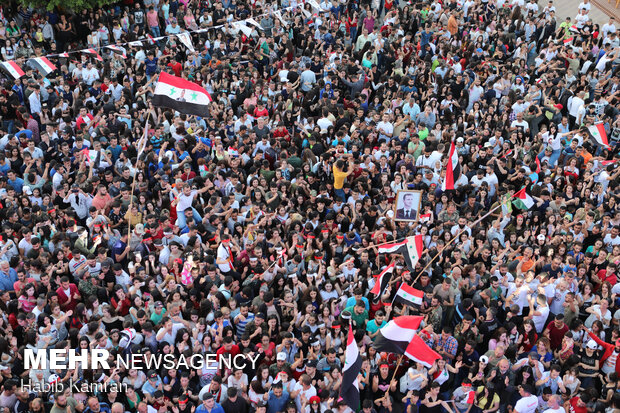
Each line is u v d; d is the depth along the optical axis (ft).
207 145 206.39
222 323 142.41
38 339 140.67
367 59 268.21
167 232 167.53
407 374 142.31
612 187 201.77
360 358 128.16
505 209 184.55
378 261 166.40
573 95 248.32
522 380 145.69
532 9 312.29
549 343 152.05
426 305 158.10
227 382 137.39
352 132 214.69
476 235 174.29
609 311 158.92
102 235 168.86
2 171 192.03
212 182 190.19
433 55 278.87
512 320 159.63
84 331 143.02
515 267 170.09
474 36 287.07
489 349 149.59
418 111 232.73
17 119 222.48
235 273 160.25
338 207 186.91
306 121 223.10
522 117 233.55
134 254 161.99
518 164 212.02
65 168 191.21
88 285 152.35
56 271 154.71
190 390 136.26
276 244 170.40
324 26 283.38
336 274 160.97
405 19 303.89
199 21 292.61
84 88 233.76
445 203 188.34
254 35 281.54
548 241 180.86
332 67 251.80
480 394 142.31
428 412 141.79
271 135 216.54
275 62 263.90
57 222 174.19
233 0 299.99
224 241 161.79
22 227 163.43
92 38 272.51
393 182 194.39
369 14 297.12
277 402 134.72
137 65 253.65
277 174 189.88
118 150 199.21
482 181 197.57
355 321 152.97
